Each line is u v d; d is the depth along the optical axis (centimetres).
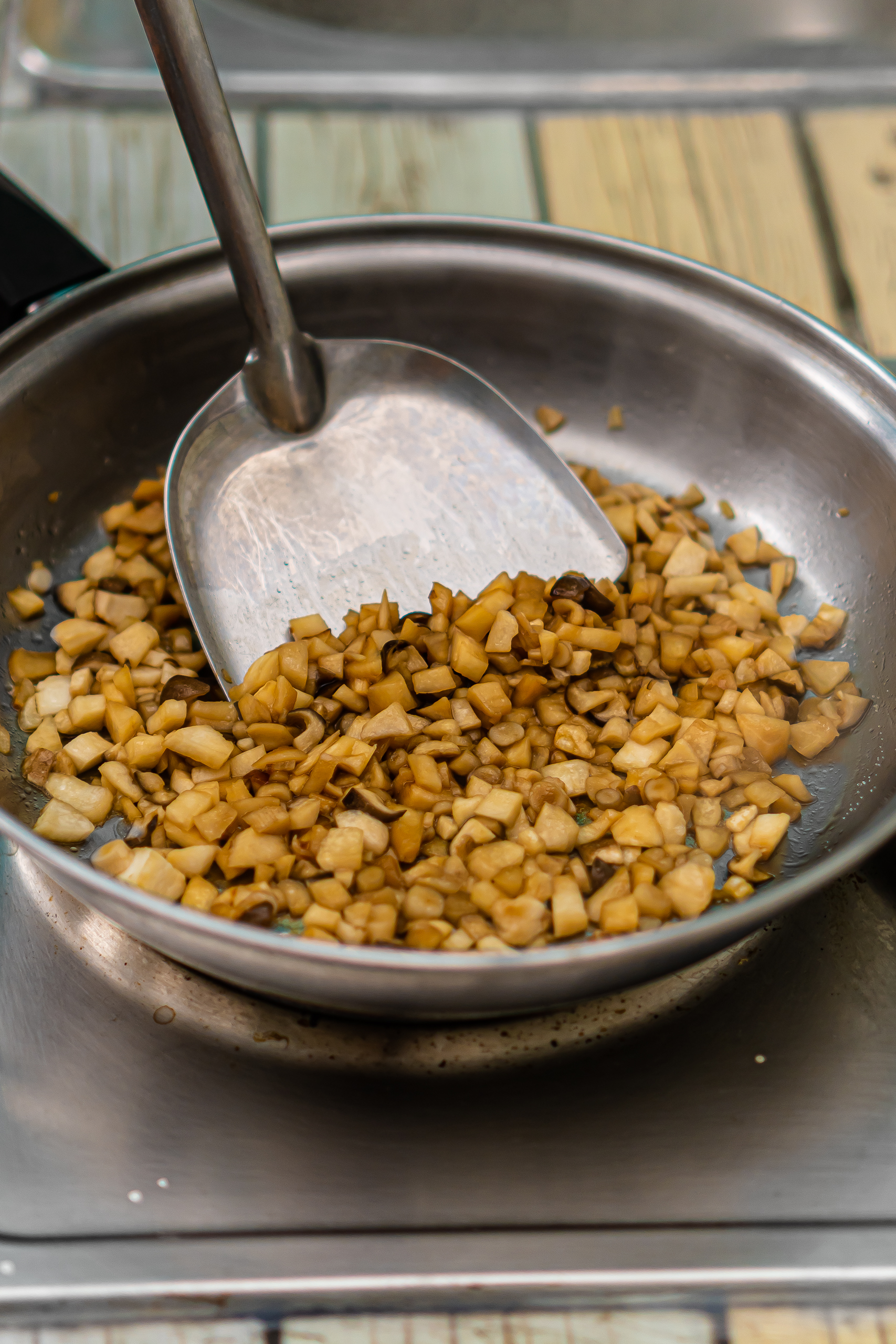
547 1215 43
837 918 47
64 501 53
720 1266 42
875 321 60
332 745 48
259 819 47
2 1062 45
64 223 61
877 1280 42
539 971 41
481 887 46
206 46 45
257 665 49
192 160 47
